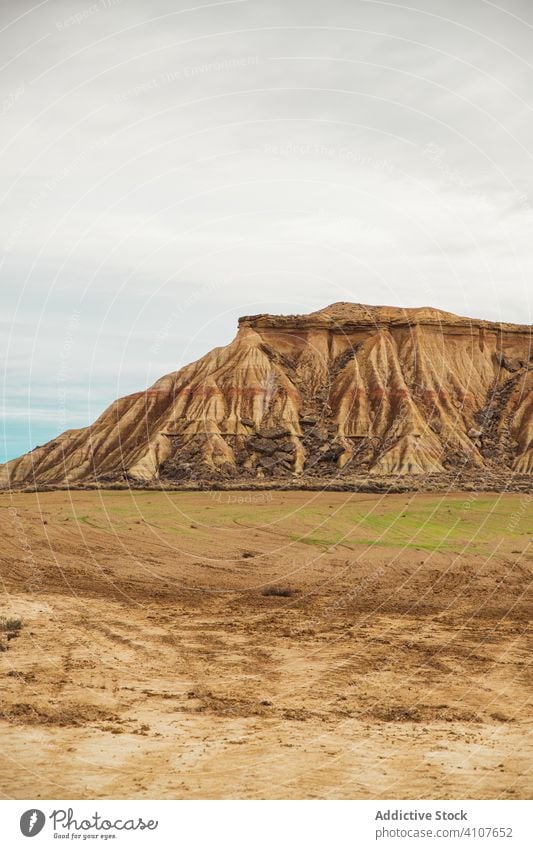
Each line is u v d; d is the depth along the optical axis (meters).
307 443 108.19
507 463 109.44
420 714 16.44
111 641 22.16
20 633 22.50
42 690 17.00
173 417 108.94
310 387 118.56
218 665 20.02
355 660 21.12
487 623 27.20
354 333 125.75
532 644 23.86
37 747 13.55
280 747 13.98
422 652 22.31
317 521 52.09
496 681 19.31
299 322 125.38
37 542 40.88
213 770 12.77
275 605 29.50
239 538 45.16
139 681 18.19
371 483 87.69
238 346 121.25
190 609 27.98
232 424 109.00
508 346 129.62
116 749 13.59
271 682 18.61
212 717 15.70
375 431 109.88
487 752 14.11
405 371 119.25
